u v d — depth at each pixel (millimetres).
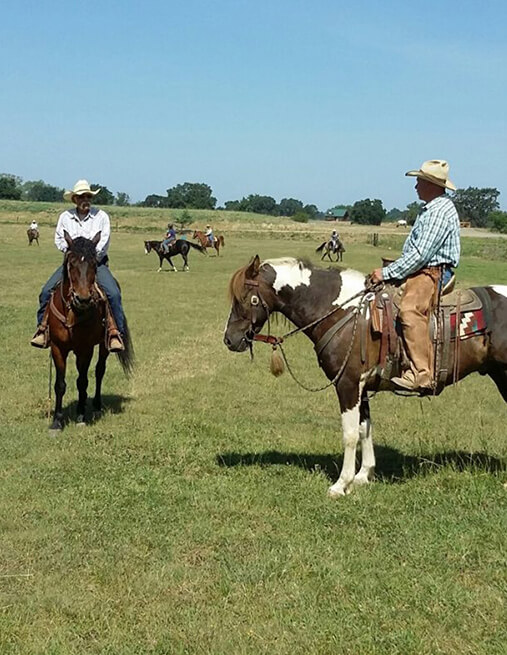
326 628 4508
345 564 5328
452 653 4289
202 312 20297
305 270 6754
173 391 11320
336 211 149750
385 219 151750
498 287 6688
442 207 6254
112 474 7309
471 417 10023
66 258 8430
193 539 5766
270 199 184875
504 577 5137
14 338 15477
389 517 6148
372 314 6453
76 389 11180
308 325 6707
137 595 4926
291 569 5258
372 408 10539
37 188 161750
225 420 9617
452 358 6469
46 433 8805
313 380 12320
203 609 4734
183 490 6828
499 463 7535
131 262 40656
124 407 10273
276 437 8781
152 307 21156
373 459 7133
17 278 28609
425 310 6312
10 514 6238
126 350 9555
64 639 4406
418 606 4770
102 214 9289
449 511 6242
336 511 6273
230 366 13352
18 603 4816
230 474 7332
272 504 6500
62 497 6660
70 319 8531
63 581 5113
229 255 48719
